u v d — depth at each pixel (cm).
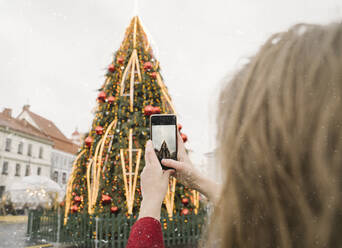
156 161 71
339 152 35
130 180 577
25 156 3644
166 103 680
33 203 1647
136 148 611
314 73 40
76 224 616
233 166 42
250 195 40
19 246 690
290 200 38
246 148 42
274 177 39
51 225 734
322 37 43
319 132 37
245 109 44
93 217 580
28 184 1599
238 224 41
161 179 68
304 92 40
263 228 39
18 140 3550
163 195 67
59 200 1584
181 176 75
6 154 3338
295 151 38
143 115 625
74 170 669
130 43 707
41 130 4138
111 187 597
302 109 39
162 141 97
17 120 3822
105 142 629
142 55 695
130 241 60
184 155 97
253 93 44
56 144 4369
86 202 632
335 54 40
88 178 608
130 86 648
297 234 37
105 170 610
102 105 676
